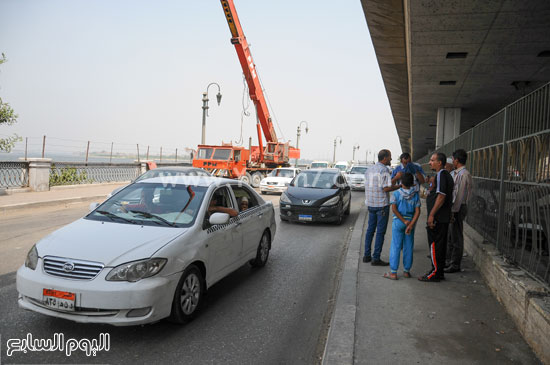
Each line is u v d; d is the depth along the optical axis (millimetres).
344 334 3768
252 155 25375
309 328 4180
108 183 19812
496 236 5637
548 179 3834
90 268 3602
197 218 4527
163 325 4125
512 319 4184
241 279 5809
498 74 13312
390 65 14828
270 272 6219
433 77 14008
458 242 5992
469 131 8055
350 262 6520
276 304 4844
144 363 3342
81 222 4516
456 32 9766
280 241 8664
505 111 5336
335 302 4836
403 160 6613
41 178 15742
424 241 8344
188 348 3637
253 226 5891
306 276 6082
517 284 4051
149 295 3582
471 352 3496
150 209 4723
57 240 4000
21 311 4305
